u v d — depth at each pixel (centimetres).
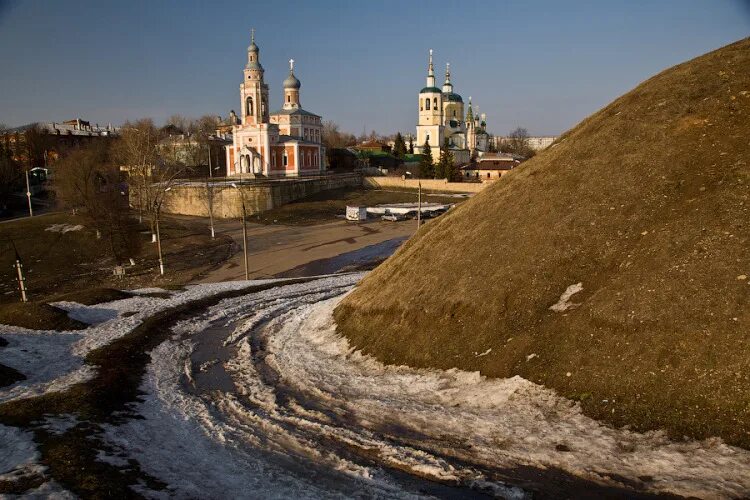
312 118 13138
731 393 1518
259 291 4469
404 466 1549
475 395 1903
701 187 2158
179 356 2848
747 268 1755
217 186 9581
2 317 3253
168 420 1941
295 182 10544
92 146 10962
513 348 1998
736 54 2797
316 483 1473
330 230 8244
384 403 1977
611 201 2353
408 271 2825
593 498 1310
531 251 2353
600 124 2884
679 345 1680
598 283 2038
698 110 2545
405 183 12488
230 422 1956
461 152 15675
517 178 2964
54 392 2089
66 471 1355
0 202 9881
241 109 11312
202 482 1416
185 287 4553
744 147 2223
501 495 1362
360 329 2728
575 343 1869
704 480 1303
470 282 2411
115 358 2703
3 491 1234
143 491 1305
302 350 2769
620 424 1579
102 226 6241
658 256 1953
